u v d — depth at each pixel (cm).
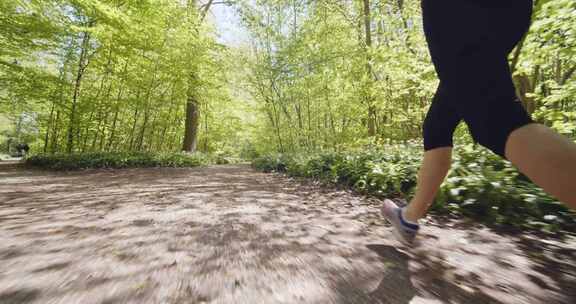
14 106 1437
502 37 97
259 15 1237
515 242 186
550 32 373
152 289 123
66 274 137
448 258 159
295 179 664
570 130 375
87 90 1385
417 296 116
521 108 87
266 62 1230
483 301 112
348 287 125
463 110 99
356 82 1044
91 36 1184
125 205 332
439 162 145
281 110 1370
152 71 1289
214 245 184
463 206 259
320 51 1098
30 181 635
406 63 641
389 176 374
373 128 1132
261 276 137
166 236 205
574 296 116
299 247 180
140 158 1220
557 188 74
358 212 287
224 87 1733
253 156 3603
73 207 320
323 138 1227
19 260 156
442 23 106
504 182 262
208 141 3147
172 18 1292
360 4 1194
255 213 285
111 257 161
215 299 114
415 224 162
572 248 174
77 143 1411
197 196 404
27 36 1033
